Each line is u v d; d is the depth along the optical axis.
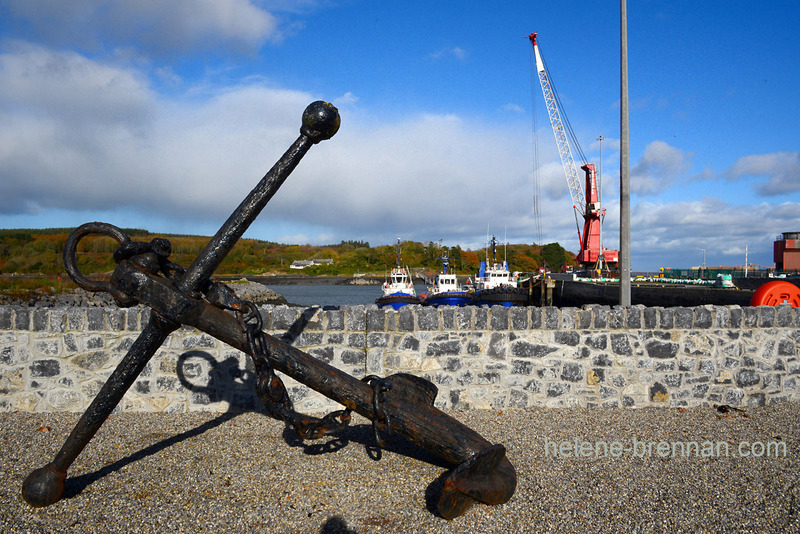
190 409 6.38
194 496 4.05
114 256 3.74
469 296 32.56
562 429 5.67
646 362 6.66
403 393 4.23
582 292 30.56
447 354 6.46
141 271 3.70
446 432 4.02
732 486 4.25
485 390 6.50
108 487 4.17
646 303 23.27
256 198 3.73
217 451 4.99
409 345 6.45
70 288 25.00
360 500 4.04
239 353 6.37
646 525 3.65
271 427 5.75
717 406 6.69
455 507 3.71
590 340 6.60
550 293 35.56
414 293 36.66
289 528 3.62
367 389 4.14
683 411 6.46
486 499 3.82
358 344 6.43
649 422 5.96
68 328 6.34
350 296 74.88
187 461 4.73
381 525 3.69
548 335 6.55
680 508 3.89
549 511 3.87
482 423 5.88
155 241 3.83
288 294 80.44
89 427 3.81
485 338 6.50
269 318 6.36
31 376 6.34
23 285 24.16
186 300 3.72
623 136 10.20
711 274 31.77
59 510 3.79
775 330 6.89
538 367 6.54
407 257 128.50
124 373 3.80
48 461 4.69
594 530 3.61
